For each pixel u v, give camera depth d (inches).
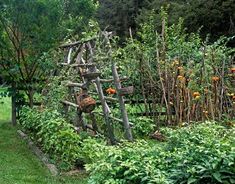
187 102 326.0
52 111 303.0
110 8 1193.4
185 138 189.2
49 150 281.0
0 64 392.5
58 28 385.1
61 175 245.3
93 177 175.2
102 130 314.0
